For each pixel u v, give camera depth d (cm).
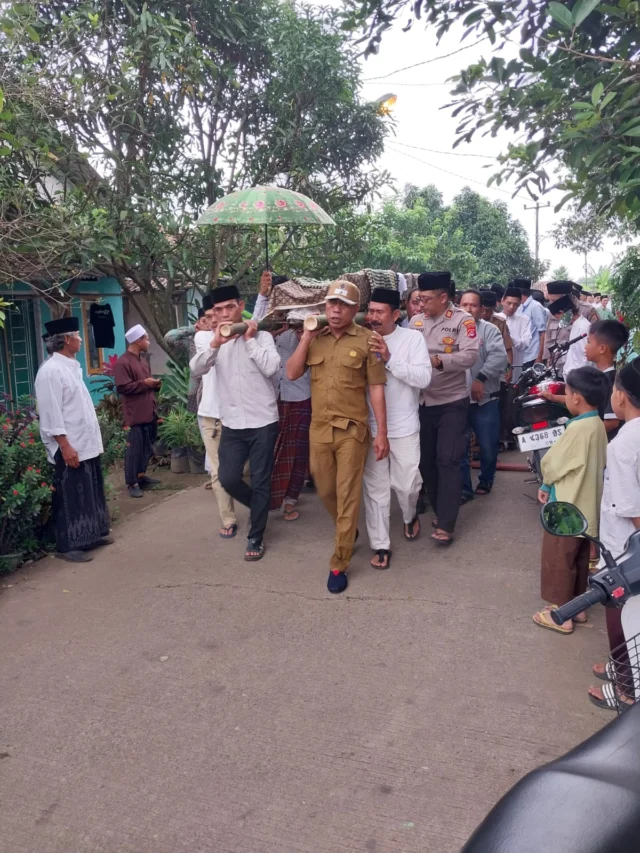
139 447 754
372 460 500
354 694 362
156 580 510
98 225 767
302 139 1041
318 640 417
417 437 513
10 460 531
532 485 709
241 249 1075
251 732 334
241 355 515
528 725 332
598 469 404
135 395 746
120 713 353
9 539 544
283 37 1000
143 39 851
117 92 825
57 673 391
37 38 639
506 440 852
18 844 273
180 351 1008
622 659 286
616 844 131
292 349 591
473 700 353
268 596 477
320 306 569
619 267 1112
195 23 925
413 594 473
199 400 648
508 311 845
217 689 371
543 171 418
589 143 355
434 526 586
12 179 716
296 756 317
